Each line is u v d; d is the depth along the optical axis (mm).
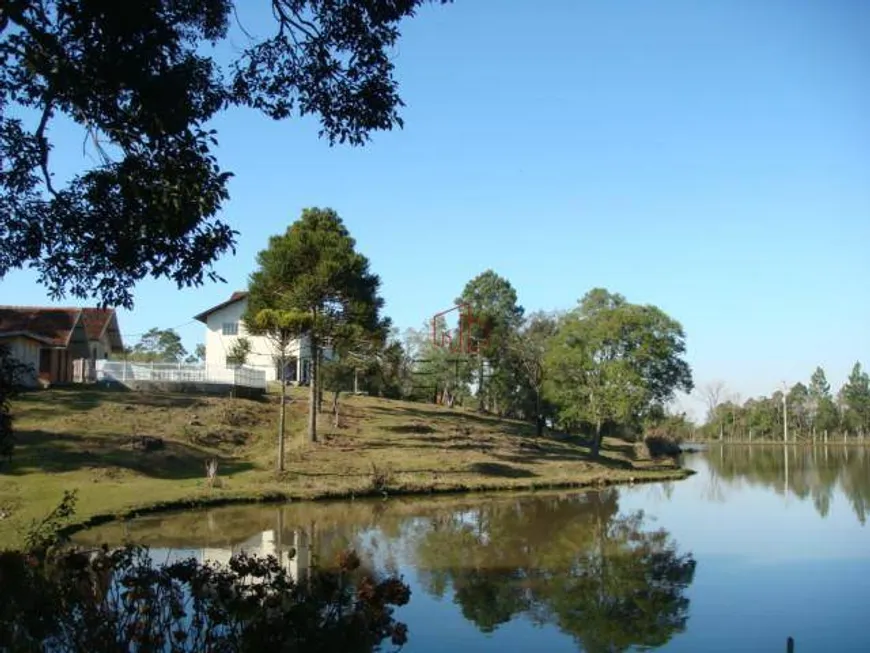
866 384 111500
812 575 15750
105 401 35875
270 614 7672
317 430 37969
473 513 24938
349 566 7418
